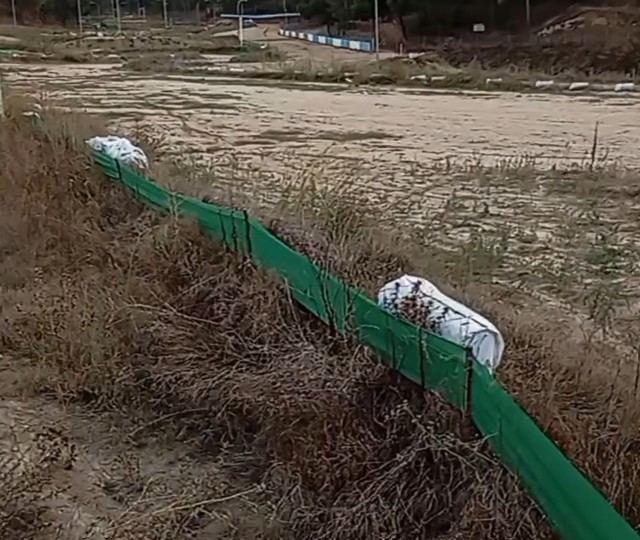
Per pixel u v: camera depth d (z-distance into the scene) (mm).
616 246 8812
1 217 7961
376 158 14453
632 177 12547
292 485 4223
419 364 4359
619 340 6105
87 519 4203
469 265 7594
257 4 89312
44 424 5082
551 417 4145
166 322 5770
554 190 11836
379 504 3873
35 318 6164
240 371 5133
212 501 4188
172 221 6996
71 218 8000
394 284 5188
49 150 9328
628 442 4027
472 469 3816
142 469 4668
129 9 94938
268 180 11711
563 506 3254
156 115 19484
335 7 61656
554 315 6668
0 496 4223
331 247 6293
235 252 6371
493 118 19750
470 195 11516
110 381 5391
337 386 4555
